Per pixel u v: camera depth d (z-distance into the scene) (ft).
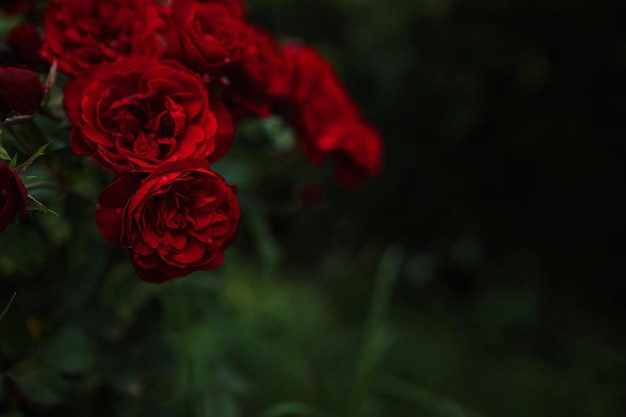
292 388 4.22
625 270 6.44
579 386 4.95
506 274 6.52
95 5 2.03
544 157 6.49
